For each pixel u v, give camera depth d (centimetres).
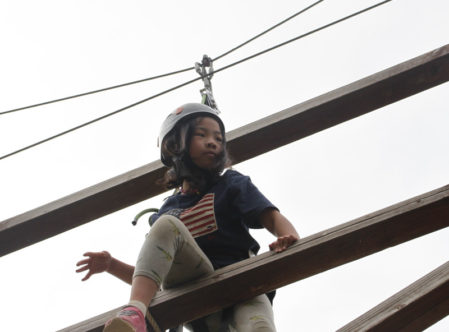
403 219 279
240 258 300
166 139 327
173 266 278
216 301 279
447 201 277
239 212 306
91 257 308
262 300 284
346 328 295
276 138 390
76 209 402
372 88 376
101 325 281
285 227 292
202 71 462
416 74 374
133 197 403
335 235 277
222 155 321
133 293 250
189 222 305
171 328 287
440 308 293
